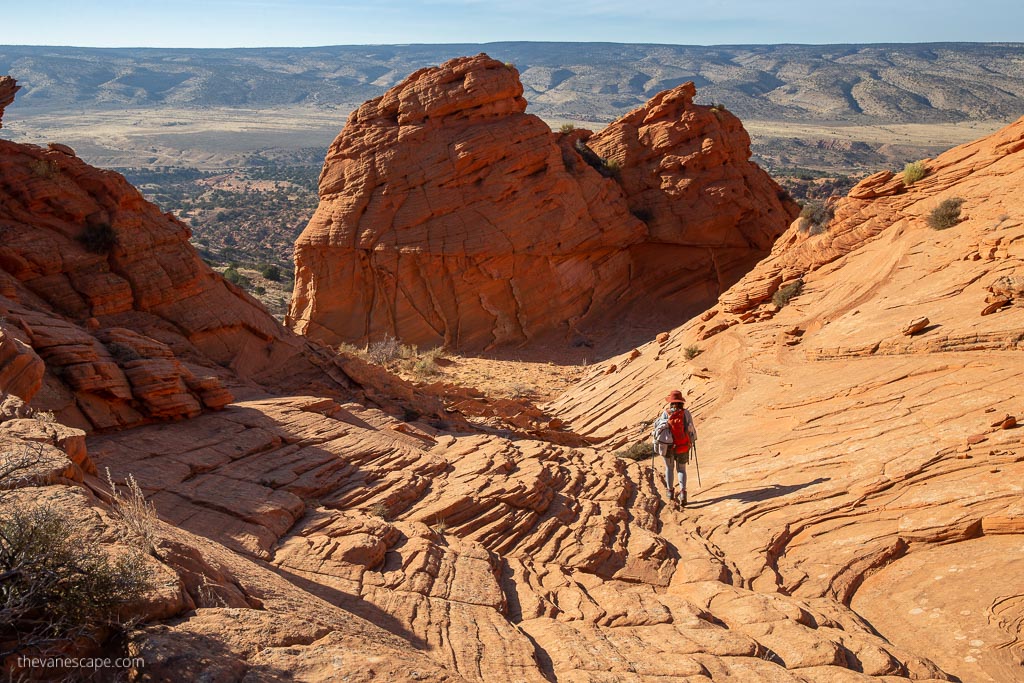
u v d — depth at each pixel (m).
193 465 11.23
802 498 11.80
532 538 10.99
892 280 21.03
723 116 48.00
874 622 8.90
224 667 4.38
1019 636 8.00
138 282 18.98
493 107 42.66
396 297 41.72
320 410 15.84
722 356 24.02
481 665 6.65
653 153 47.41
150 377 13.31
